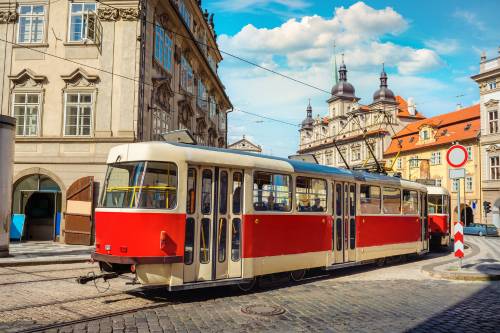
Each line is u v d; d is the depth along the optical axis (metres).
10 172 15.34
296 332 7.06
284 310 8.55
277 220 11.27
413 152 63.75
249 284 10.65
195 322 7.50
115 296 9.37
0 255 14.95
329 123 87.00
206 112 35.94
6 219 15.16
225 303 9.09
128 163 9.41
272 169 11.23
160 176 9.20
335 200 13.50
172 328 7.08
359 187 14.71
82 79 21.62
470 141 54.53
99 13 21.67
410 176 62.94
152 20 22.91
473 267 15.03
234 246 10.20
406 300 9.82
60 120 21.58
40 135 21.59
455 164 14.20
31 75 21.83
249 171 10.62
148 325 7.20
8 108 21.88
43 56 21.97
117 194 9.37
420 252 18.56
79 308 8.19
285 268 11.39
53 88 21.78
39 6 22.31
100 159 21.06
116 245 8.96
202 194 9.70
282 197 11.55
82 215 20.48
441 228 24.00
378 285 11.88
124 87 21.22
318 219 12.67
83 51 21.72
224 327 7.25
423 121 64.19
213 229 9.80
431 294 10.62
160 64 23.98
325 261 12.81
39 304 8.37
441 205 24.28
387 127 70.94
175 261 8.97
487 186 51.16
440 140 59.03
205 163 9.73
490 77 51.41
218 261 9.82
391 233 16.36
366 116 75.69
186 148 9.64
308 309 8.72
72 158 21.23
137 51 21.33
